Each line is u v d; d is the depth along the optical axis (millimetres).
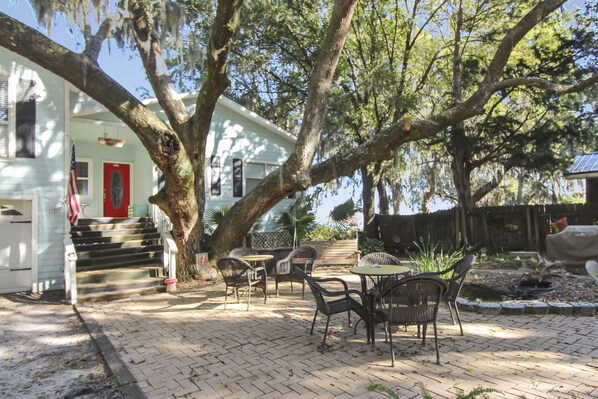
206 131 9500
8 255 8680
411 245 15133
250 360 4242
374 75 12742
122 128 10906
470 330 4945
